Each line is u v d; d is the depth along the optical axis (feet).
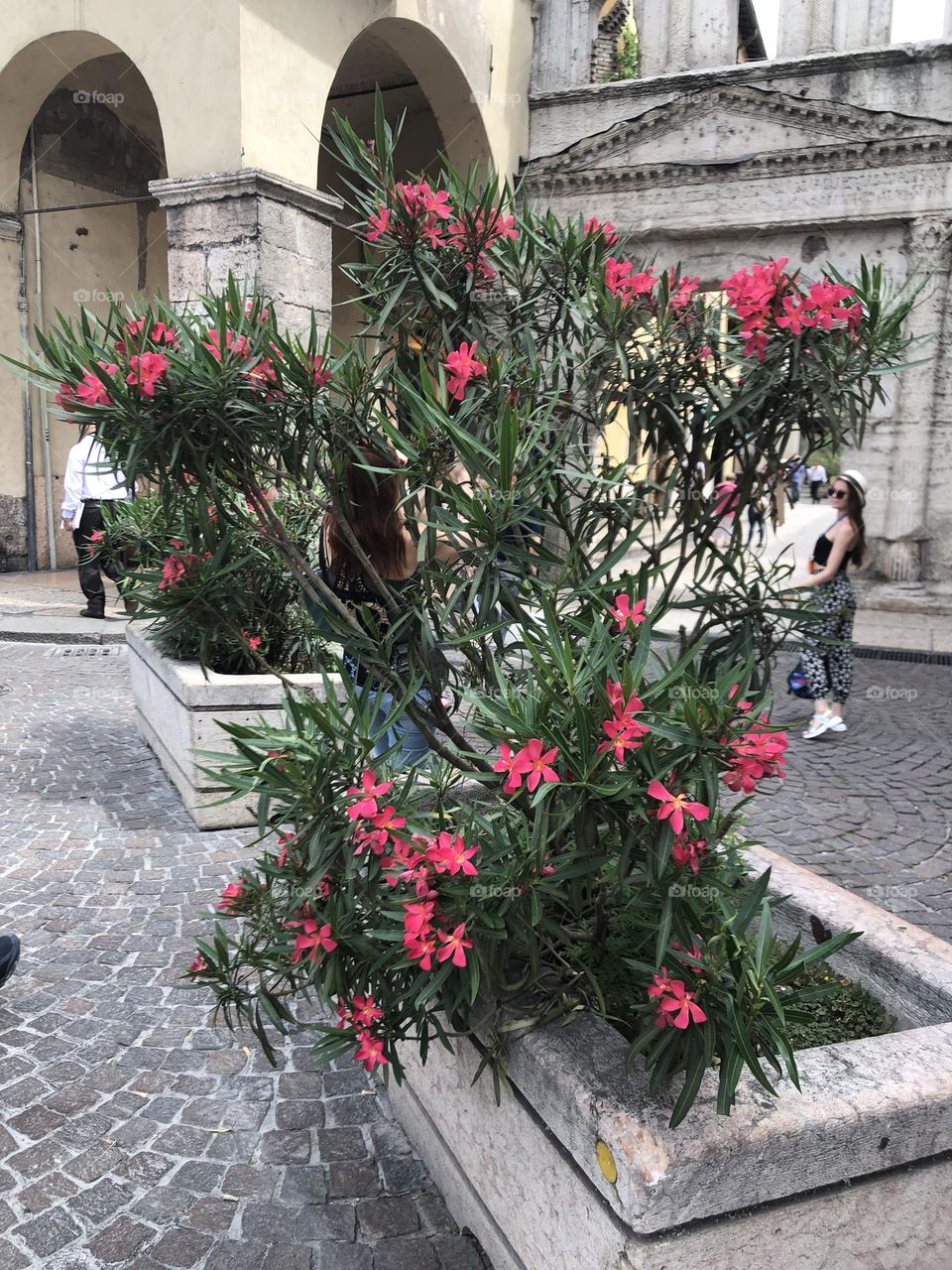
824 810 16.85
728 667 7.20
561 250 7.24
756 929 7.92
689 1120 5.11
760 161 34.47
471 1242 7.07
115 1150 7.94
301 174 28.58
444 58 32.68
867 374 6.92
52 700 22.70
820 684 21.34
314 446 6.36
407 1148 8.10
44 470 42.04
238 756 5.86
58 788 16.78
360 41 34.24
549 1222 5.84
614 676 4.95
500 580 5.80
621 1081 5.47
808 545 40.27
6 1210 7.24
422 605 6.59
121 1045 9.39
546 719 4.94
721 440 7.53
